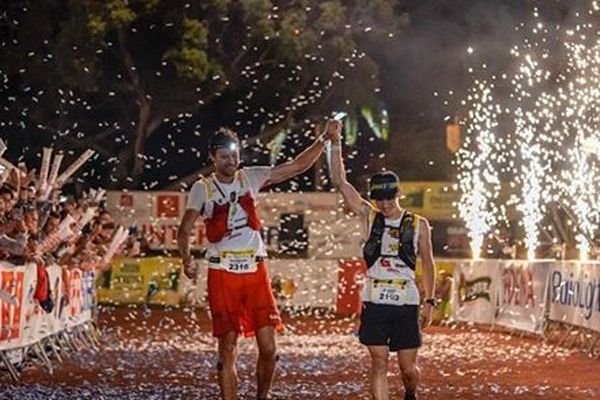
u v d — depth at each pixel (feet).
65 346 71.97
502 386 57.21
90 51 126.11
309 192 142.00
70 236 68.54
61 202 77.71
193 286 129.70
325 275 124.57
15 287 56.29
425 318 41.19
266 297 40.57
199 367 65.87
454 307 104.58
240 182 40.73
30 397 51.08
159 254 137.28
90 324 82.43
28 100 133.08
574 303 77.66
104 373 61.82
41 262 61.21
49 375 60.03
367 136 149.07
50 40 130.21
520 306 89.81
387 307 40.55
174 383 57.67
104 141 139.54
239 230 40.42
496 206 136.56
